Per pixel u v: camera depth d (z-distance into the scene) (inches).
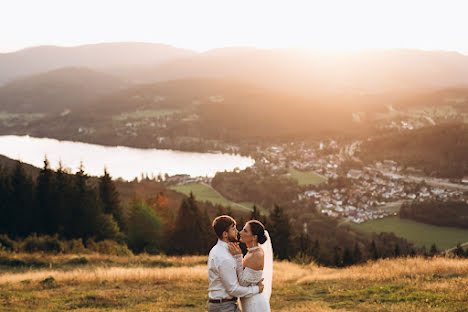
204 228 1533.0
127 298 385.1
